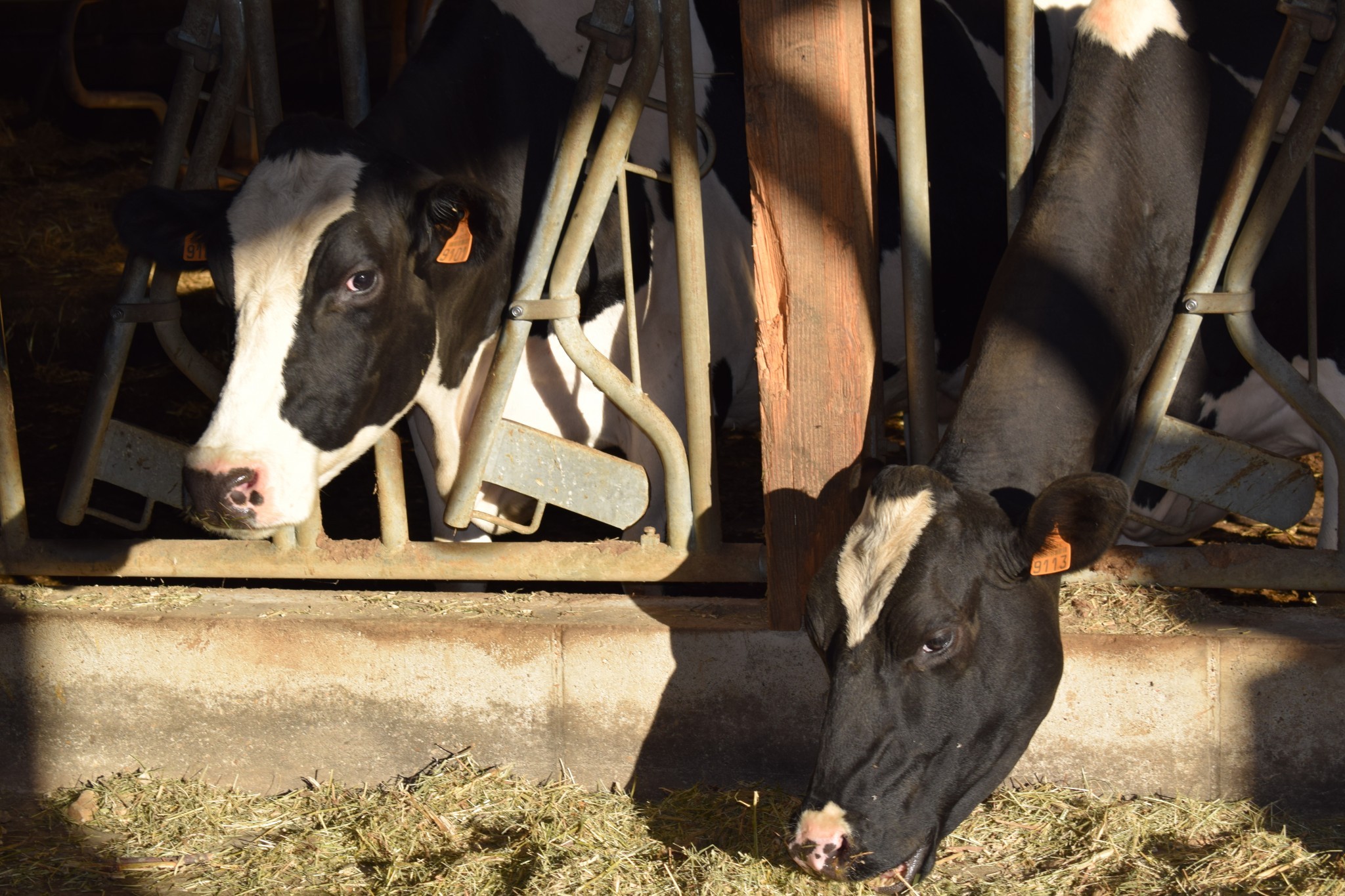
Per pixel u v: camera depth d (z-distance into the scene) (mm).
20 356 6688
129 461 3348
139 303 3246
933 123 4016
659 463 3682
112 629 3199
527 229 3469
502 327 3105
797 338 2873
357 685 3164
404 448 5727
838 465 2922
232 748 3238
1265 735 2881
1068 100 3105
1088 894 2580
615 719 3100
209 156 3369
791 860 2641
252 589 3393
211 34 3281
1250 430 3664
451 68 3381
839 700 2334
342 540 3303
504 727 3143
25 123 11117
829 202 2791
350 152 2936
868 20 2873
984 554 2340
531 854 2779
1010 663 2363
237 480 2756
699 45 3785
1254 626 2928
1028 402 2615
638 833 2871
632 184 3576
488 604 3240
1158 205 3070
